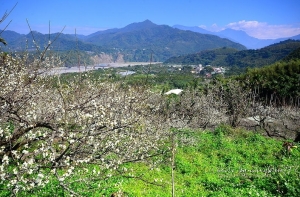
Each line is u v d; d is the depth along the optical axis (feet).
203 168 46.11
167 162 45.85
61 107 22.79
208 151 55.67
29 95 24.03
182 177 41.60
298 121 87.97
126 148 34.14
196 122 88.17
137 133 39.96
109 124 24.20
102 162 25.77
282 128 82.89
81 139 22.12
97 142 25.23
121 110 28.66
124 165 42.55
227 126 75.25
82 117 23.45
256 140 62.59
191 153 53.47
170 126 69.41
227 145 58.13
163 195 33.12
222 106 95.81
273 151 55.26
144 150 40.34
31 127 22.88
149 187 36.22
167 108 80.53
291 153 52.19
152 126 53.21
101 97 29.71
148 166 43.68
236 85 98.27
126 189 33.86
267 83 127.95
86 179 26.76
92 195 30.42
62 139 22.22
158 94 76.43
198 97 96.94
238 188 35.81
